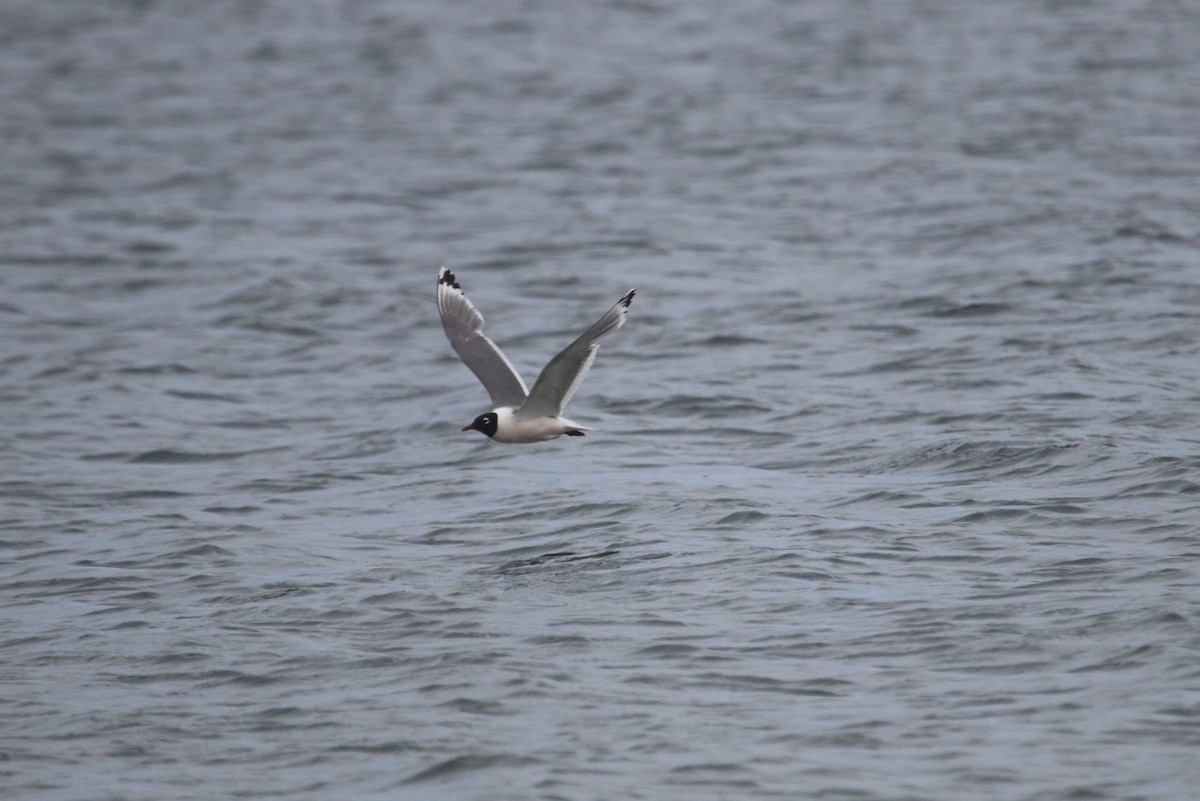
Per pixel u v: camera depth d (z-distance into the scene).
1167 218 32.62
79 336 27.64
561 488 18.11
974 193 36.72
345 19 70.06
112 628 14.17
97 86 58.03
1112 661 12.04
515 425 13.41
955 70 54.25
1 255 34.31
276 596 14.82
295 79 58.38
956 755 10.76
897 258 31.11
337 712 11.95
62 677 13.00
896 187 38.19
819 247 32.72
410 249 34.50
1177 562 14.04
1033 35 59.75
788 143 44.66
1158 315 25.14
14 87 57.91
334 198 40.47
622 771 10.77
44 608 14.91
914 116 47.19
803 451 19.28
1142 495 16.17
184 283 31.67
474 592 14.52
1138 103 47.09
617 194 39.56
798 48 60.22
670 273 31.02
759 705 11.69
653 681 12.20
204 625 14.09
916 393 21.69
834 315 26.73
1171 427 19.14
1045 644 12.43
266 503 18.39
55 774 11.12
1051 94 49.09
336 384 24.48
